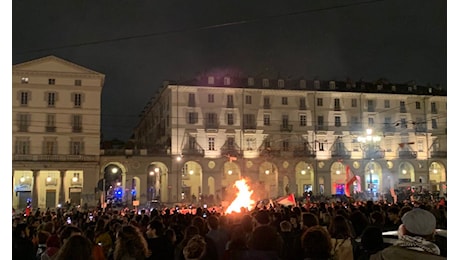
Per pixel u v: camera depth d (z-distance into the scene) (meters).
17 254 10.20
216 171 75.88
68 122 73.62
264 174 80.62
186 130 76.12
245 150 77.69
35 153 72.00
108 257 10.79
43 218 20.12
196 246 8.48
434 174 86.50
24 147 71.94
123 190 73.00
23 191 73.88
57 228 15.89
